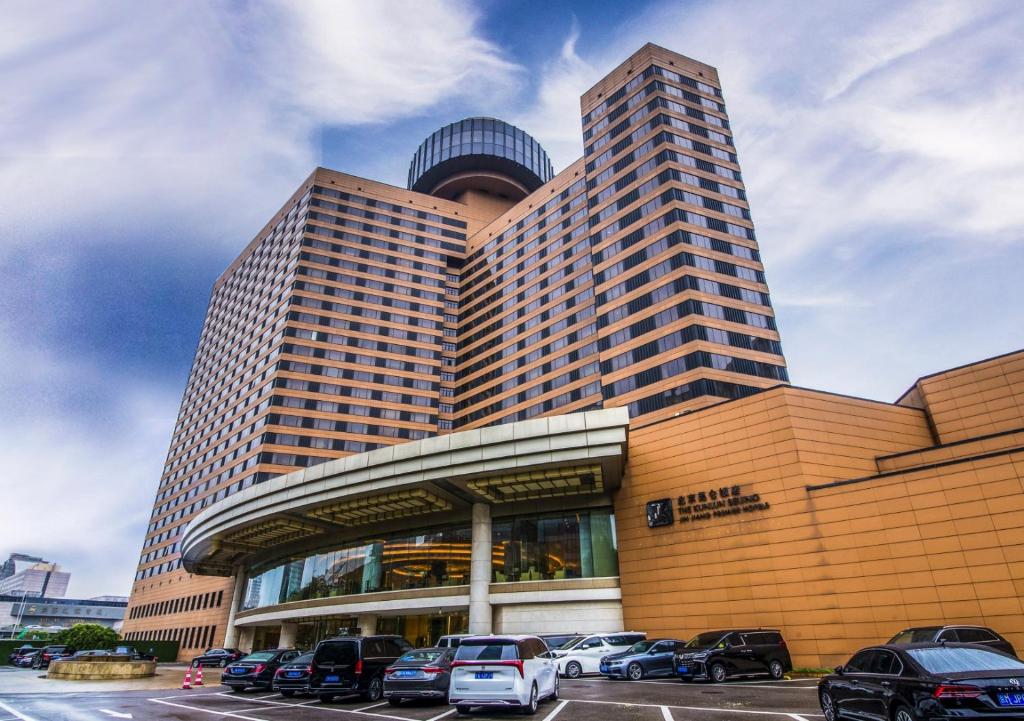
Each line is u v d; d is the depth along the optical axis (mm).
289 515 40156
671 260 58000
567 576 33781
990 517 21969
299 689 18297
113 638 47656
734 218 62031
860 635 23719
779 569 26859
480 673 12953
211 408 98688
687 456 32094
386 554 40875
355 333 89125
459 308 99000
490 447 31234
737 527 28922
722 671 19703
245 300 104312
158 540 97938
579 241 79188
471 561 36094
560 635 27906
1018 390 31641
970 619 21406
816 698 14945
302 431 79438
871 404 31797
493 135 113250
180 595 82312
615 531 33969
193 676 25875
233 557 57250
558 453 29906
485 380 86375
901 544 23766
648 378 55719
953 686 8250
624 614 31625
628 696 16125
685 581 29812
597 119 72875
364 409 84625
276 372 81562
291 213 101125
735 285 57812
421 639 39469
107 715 14172
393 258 97438
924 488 23781
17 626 114375
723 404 31625
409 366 90500
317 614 42688
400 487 33906
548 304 80375
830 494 26438
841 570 25031
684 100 67875
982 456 22719
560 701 15164
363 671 16562
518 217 92562
